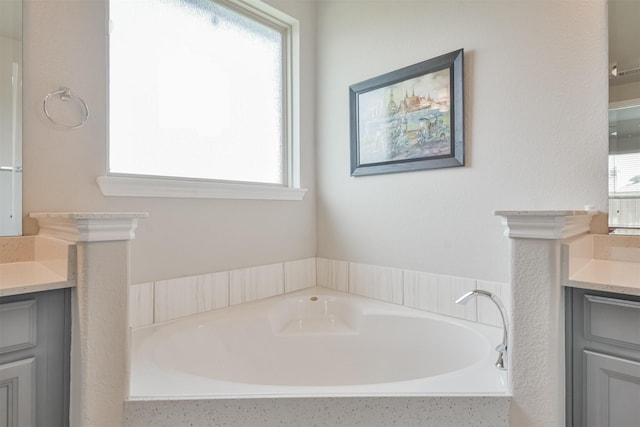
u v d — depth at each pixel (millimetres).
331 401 985
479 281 1595
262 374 1724
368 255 2029
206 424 972
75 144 1379
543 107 1427
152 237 1587
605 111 1307
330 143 2219
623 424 920
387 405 987
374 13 1985
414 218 1825
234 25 1982
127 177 1491
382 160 1938
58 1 1345
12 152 1255
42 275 1016
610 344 942
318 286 2273
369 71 2008
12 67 1258
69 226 982
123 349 968
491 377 1105
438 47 1725
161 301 1605
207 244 1780
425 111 1762
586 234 1312
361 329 1823
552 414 935
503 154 1526
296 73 2211
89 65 1413
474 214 1611
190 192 1694
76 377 930
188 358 1488
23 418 894
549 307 942
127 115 1575
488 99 1565
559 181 1396
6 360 876
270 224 2062
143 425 961
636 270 1134
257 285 1982
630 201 1286
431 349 1631
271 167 2158
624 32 1295
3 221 1240
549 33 1411
